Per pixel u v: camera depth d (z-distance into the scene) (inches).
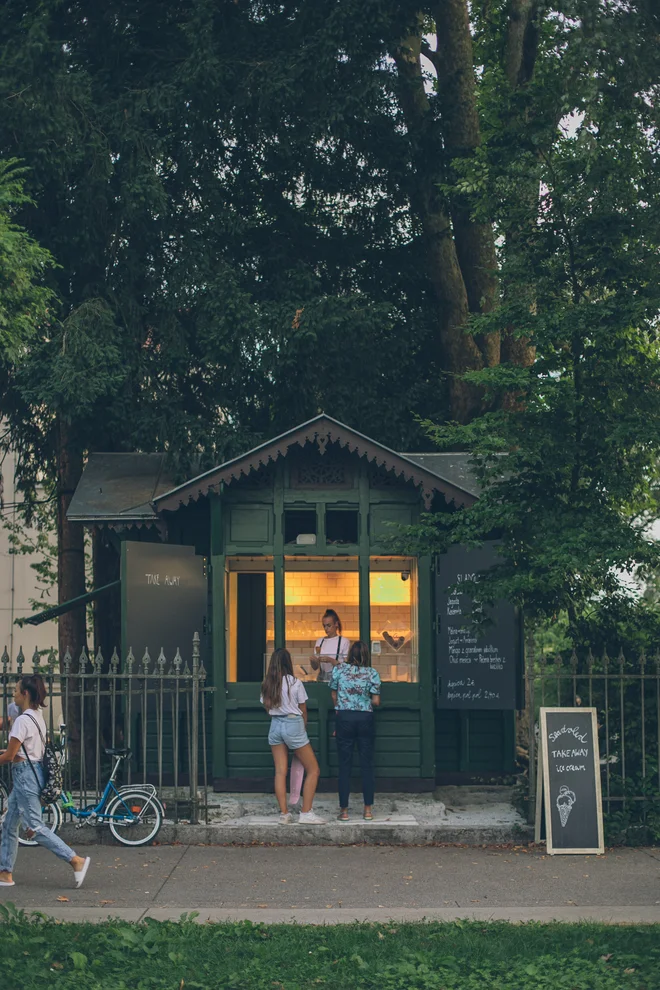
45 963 299.9
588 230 484.7
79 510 601.9
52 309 656.4
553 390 480.7
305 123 717.9
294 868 430.3
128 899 378.6
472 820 504.1
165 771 582.9
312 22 733.3
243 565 582.2
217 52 724.0
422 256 797.9
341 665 510.0
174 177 724.7
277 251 751.7
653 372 498.6
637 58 510.3
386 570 576.4
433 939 323.0
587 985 287.4
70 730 720.3
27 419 772.6
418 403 750.5
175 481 655.1
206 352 690.2
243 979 290.0
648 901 377.7
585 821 463.2
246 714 552.1
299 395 711.7
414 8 741.9
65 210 698.8
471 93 773.9
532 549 495.5
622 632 536.1
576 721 472.4
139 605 542.6
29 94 652.7
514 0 771.4
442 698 564.4
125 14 729.6
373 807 526.0
